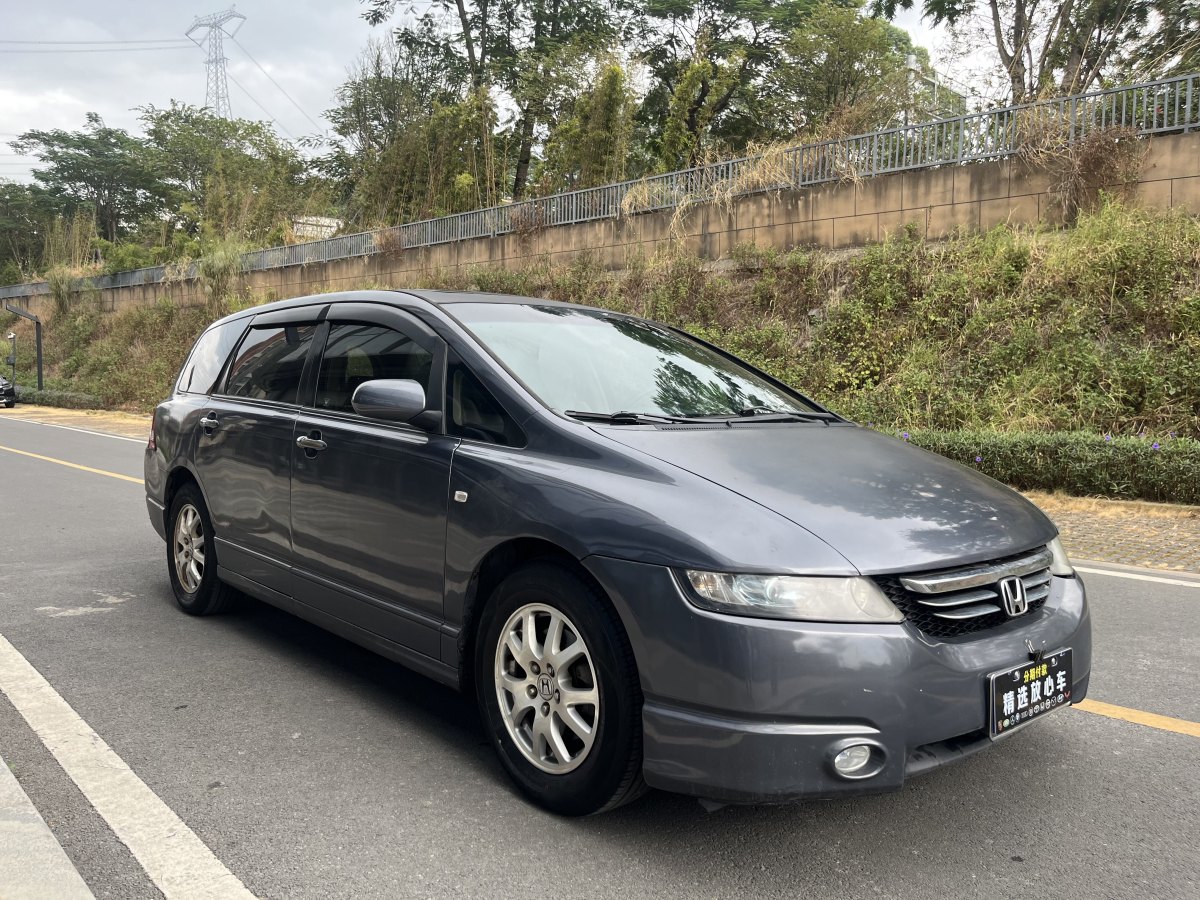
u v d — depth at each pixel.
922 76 18.70
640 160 33.06
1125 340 10.37
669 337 4.13
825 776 2.24
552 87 29.34
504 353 3.31
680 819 2.70
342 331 3.98
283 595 4.03
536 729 2.75
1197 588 5.62
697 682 2.30
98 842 2.53
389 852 2.49
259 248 32.41
